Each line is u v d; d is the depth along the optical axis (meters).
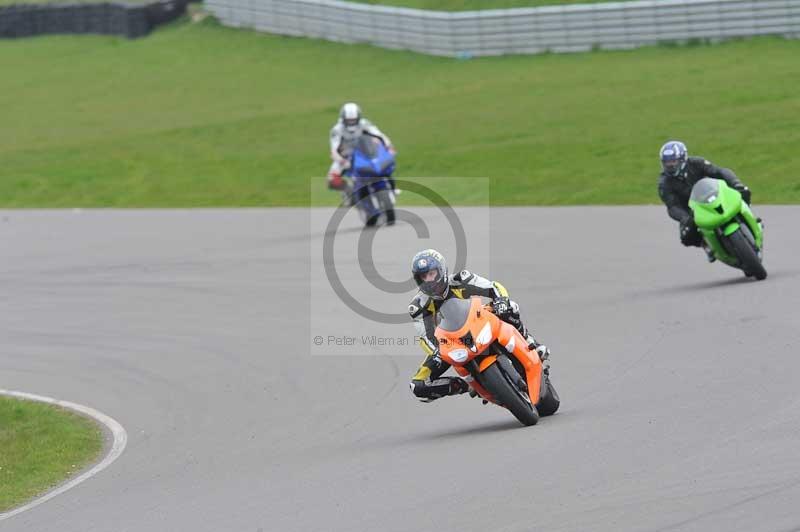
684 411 29.42
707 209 45.38
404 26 141.25
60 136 121.00
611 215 67.69
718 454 25.23
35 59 166.88
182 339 48.62
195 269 63.00
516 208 74.06
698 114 91.38
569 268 53.75
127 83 146.38
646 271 51.09
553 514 22.70
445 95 116.56
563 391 34.41
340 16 150.25
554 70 118.88
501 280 52.88
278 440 33.59
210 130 115.81
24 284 63.06
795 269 46.38
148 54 160.25
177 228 78.19
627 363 36.34
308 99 125.50
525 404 29.94
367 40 147.12
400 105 115.25
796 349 34.38
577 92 107.12
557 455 26.89
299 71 140.75
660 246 56.78
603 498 23.27
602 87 107.19
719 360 34.69
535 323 44.06
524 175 83.94
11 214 90.25
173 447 34.59
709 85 99.81
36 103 140.50
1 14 180.12
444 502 24.53
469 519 23.14
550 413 31.61
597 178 79.81
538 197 77.19
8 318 55.72
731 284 45.59
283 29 158.38
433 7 148.75
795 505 21.50
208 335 48.81
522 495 24.17
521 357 30.38
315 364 42.72
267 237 71.44
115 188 98.06
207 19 169.88
